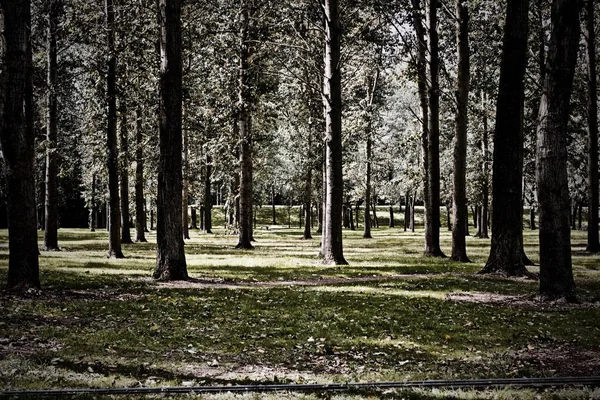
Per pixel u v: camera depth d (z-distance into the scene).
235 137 34.56
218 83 32.81
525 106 33.28
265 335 9.66
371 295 14.64
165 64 17.20
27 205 13.34
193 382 6.62
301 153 48.97
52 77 28.23
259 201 66.25
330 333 9.91
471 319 11.34
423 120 30.06
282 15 28.28
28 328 9.34
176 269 17.30
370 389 6.39
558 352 8.71
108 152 25.27
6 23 13.05
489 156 48.94
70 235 49.94
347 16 27.61
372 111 43.31
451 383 6.59
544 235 13.43
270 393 6.16
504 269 18.62
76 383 6.34
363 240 48.97
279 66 31.03
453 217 26.48
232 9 31.69
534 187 45.12
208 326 10.30
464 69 26.05
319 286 16.59
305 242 45.16
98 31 24.53
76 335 9.05
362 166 56.19
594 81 31.34
